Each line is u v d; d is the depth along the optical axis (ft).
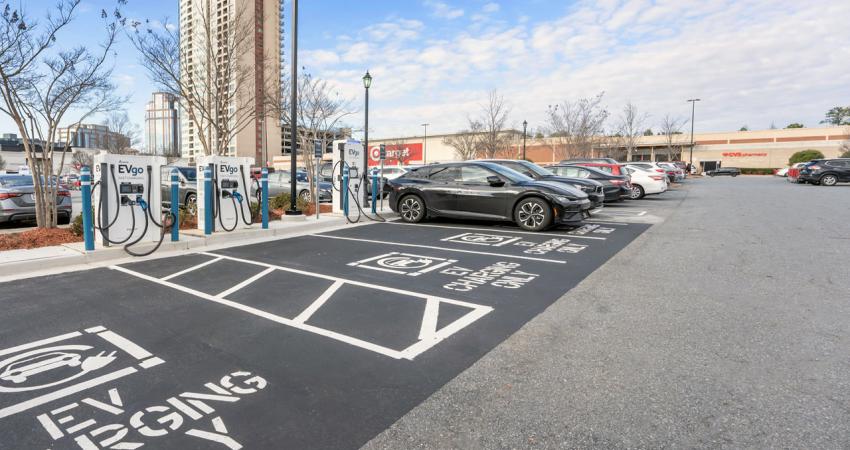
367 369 10.73
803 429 8.11
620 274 19.17
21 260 20.26
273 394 9.61
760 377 10.03
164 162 25.52
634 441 7.91
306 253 24.20
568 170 49.62
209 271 20.29
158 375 10.46
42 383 10.08
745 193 67.21
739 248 24.27
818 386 9.59
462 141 153.38
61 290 17.26
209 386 9.95
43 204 29.27
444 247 25.75
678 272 19.33
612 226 33.73
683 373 10.28
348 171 37.65
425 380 10.18
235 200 29.66
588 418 8.62
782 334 12.39
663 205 50.60
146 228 24.72
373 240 28.27
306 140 58.03
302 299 16.10
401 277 19.07
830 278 18.02
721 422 8.39
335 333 12.94
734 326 13.04
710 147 203.21
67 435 8.18
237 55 42.96
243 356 11.45
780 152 191.11
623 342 12.05
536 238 28.66
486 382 10.06
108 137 109.29
